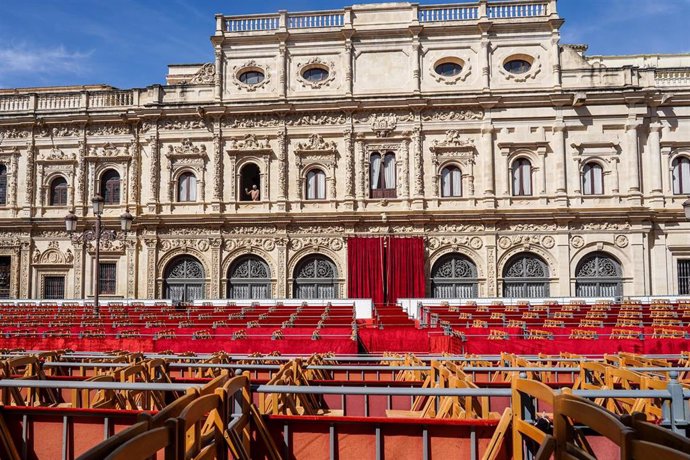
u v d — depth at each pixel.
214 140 38.31
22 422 6.37
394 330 17.31
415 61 38.00
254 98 38.69
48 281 39.00
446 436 5.83
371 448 5.92
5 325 20.55
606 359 10.55
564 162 36.69
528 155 37.09
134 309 29.52
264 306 32.00
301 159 38.06
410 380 9.27
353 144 37.78
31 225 38.66
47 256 38.81
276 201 37.84
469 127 37.38
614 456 5.89
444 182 37.69
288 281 37.19
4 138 39.69
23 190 39.41
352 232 37.12
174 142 38.72
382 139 37.69
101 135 39.28
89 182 39.12
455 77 37.81
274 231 37.59
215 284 37.34
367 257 36.72
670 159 36.69
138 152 38.97
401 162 37.47
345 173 37.62
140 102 39.50
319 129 37.97
